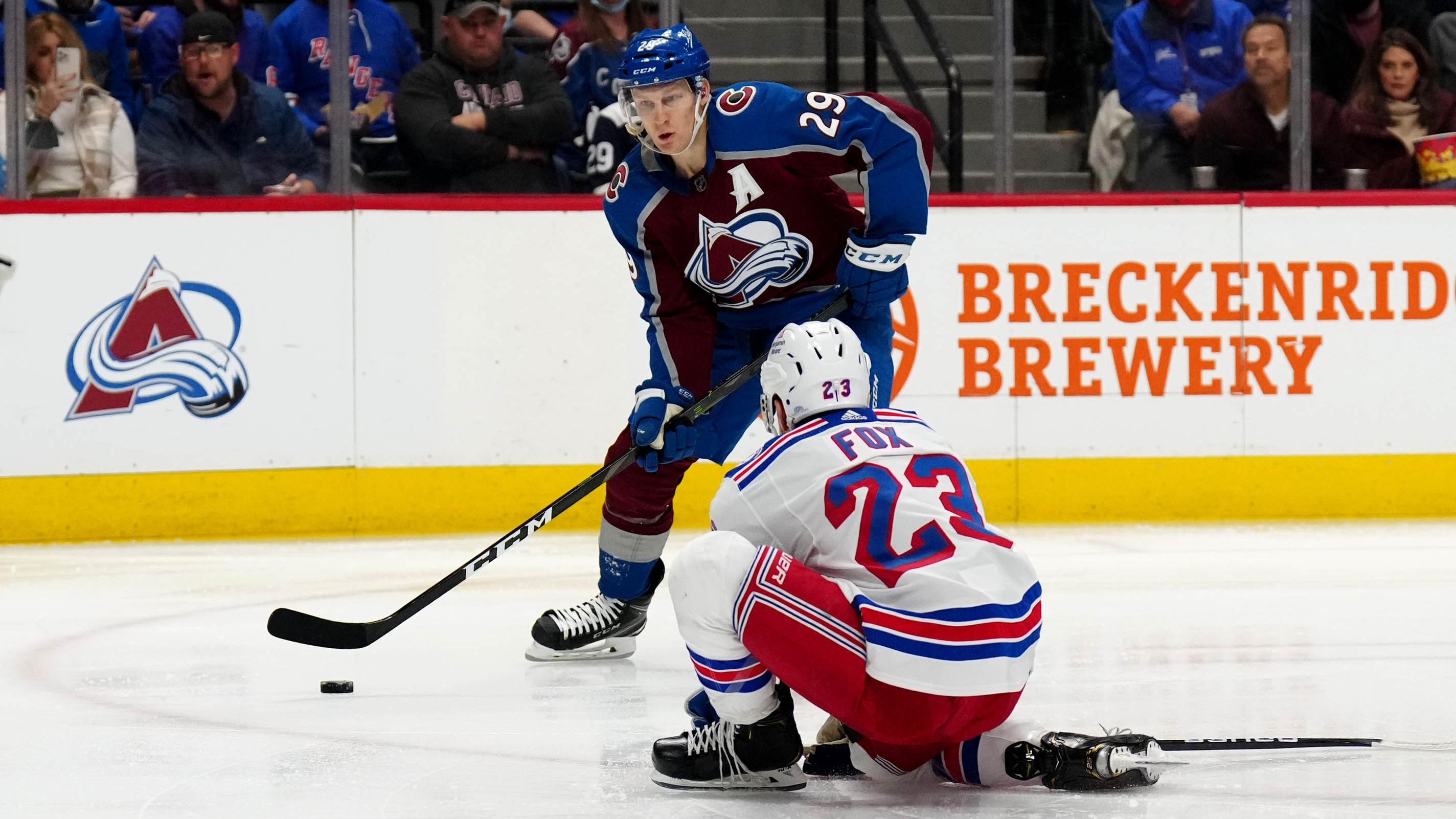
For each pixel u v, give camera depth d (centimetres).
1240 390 2052
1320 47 2094
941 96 2142
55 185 1950
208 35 1953
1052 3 2106
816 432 660
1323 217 2059
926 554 630
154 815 650
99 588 1485
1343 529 1941
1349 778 696
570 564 1644
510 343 1986
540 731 830
